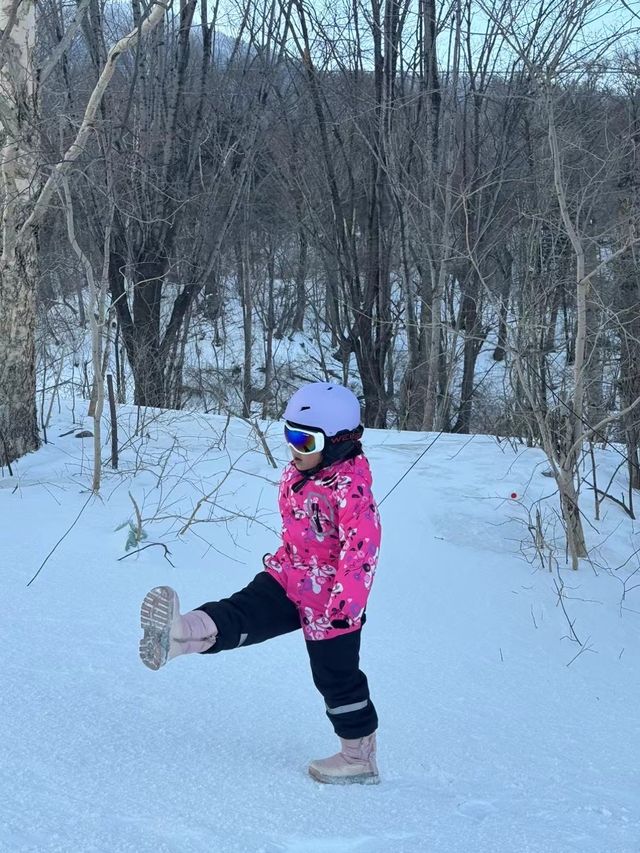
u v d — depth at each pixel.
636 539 6.55
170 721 3.01
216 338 23.44
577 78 8.93
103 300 6.21
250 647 3.88
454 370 14.88
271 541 5.60
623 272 7.10
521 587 5.49
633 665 4.80
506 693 4.02
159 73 16.00
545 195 8.81
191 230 17.42
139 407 8.24
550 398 8.16
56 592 4.29
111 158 7.19
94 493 6.02
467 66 16.06
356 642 2.71
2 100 6.48
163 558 5.03
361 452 2.73
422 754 3.09
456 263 14.58
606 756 3.38
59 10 12.48
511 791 2.80
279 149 19.00
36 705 2.95
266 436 7.89
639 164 7.68
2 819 2.09
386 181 17.33
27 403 6.99
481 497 6.82
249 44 18.00
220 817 2.29
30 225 6.82
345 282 19.97
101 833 2.10
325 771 2.67
